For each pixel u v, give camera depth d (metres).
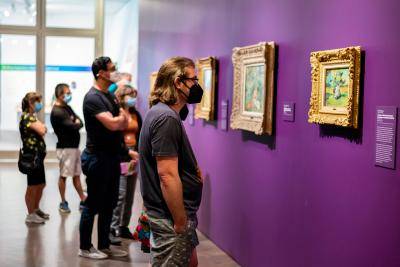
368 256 2.75
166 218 2.67
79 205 6.75
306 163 3.39
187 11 6.07
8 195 7.55
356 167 2.86
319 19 3.24
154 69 7.80
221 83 5.00
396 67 2.55
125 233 5.36
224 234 4.89
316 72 3.13
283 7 3.73
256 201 4.18
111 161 4.49
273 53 3.83
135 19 10.01
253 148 4.25
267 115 3.91
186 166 2.69
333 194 3.08
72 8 11.59
